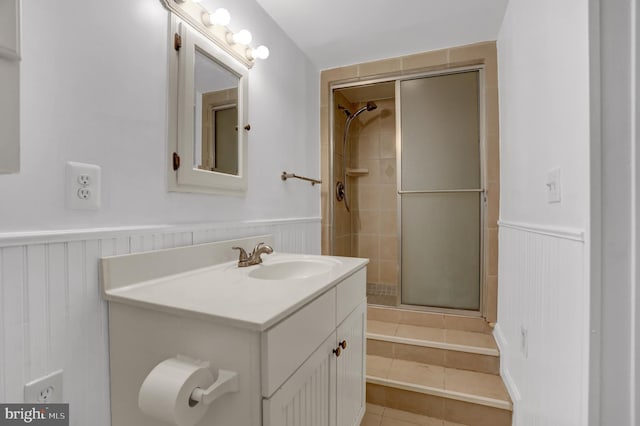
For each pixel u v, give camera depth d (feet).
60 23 2.50
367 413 5.42
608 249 2.24
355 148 10.39
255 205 5.21
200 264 3.78
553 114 3.16
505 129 5.80
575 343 2.58
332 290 3.40
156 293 2.77
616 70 2.23
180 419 1.99
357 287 4.33
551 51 3.22
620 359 2.22
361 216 10.37
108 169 2.87
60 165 2.50
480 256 6.95
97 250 2.75
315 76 7.75
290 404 2.48
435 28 6.12
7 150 1.58
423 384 5.45
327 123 7.88
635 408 2.19
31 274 2.31
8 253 2.18
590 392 2.27
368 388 5.70
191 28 3.79
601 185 2.25
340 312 3.65
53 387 2.44
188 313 2.34
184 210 3.76
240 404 2.22
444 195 7.21
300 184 6.89
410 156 7.44
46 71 2.41
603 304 2.25
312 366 2.90
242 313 2.25
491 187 6.51
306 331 2.77
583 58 2.40
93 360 2.71
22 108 2.28
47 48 2.42
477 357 5.89
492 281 6.53
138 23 3.16
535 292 3.77
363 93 9.37
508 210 5.57
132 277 2.98
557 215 3.05
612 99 2.23
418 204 7.41
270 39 5.69
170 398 1.97
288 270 4.48
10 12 1.58
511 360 5.06
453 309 7.16
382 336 6.51
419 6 5.44
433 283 7.31
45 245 2.39
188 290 2.88
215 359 2.30
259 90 5.34
